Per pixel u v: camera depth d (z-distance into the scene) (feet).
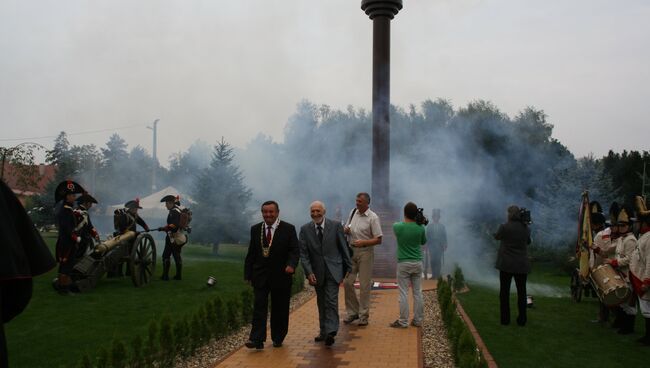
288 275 22.50
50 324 25.05
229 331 24.93
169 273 44.29
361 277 26.63
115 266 38.27
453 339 20.63
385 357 20.81
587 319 28.27
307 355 21.17
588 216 29.86
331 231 23.36
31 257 8.04
